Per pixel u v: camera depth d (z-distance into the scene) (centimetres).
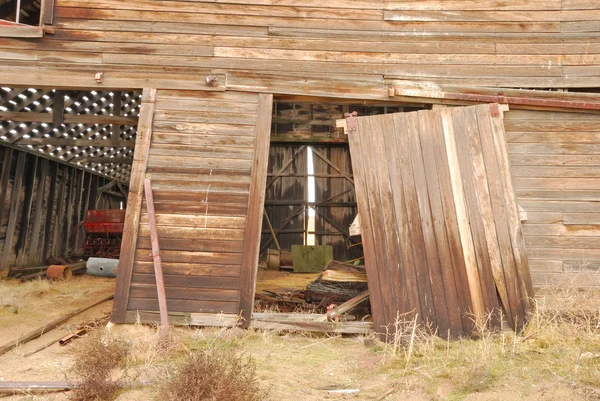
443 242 525
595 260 534
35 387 355
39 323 582
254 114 577
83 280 978
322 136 1477
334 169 1511
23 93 911
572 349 414
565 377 359
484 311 504
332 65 588
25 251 1066
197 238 544
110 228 1219
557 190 552
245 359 428
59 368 413
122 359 411
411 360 422
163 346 439
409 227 533
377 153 555
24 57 574
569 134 565
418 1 598
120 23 585
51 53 577
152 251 523
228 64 583
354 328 526
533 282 530
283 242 1480
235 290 535
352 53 590
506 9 593
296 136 1477
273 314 535
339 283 686
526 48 587
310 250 1316
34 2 858
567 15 589
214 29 589
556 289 524
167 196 552
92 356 392
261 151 565
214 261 540
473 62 587
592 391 333
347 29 594
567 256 536
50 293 799
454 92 573
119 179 1664
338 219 1488
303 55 589
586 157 559
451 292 513
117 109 961
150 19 588
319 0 599
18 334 528
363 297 557
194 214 549
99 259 868
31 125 995
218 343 475
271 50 589
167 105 573
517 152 561
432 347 445
